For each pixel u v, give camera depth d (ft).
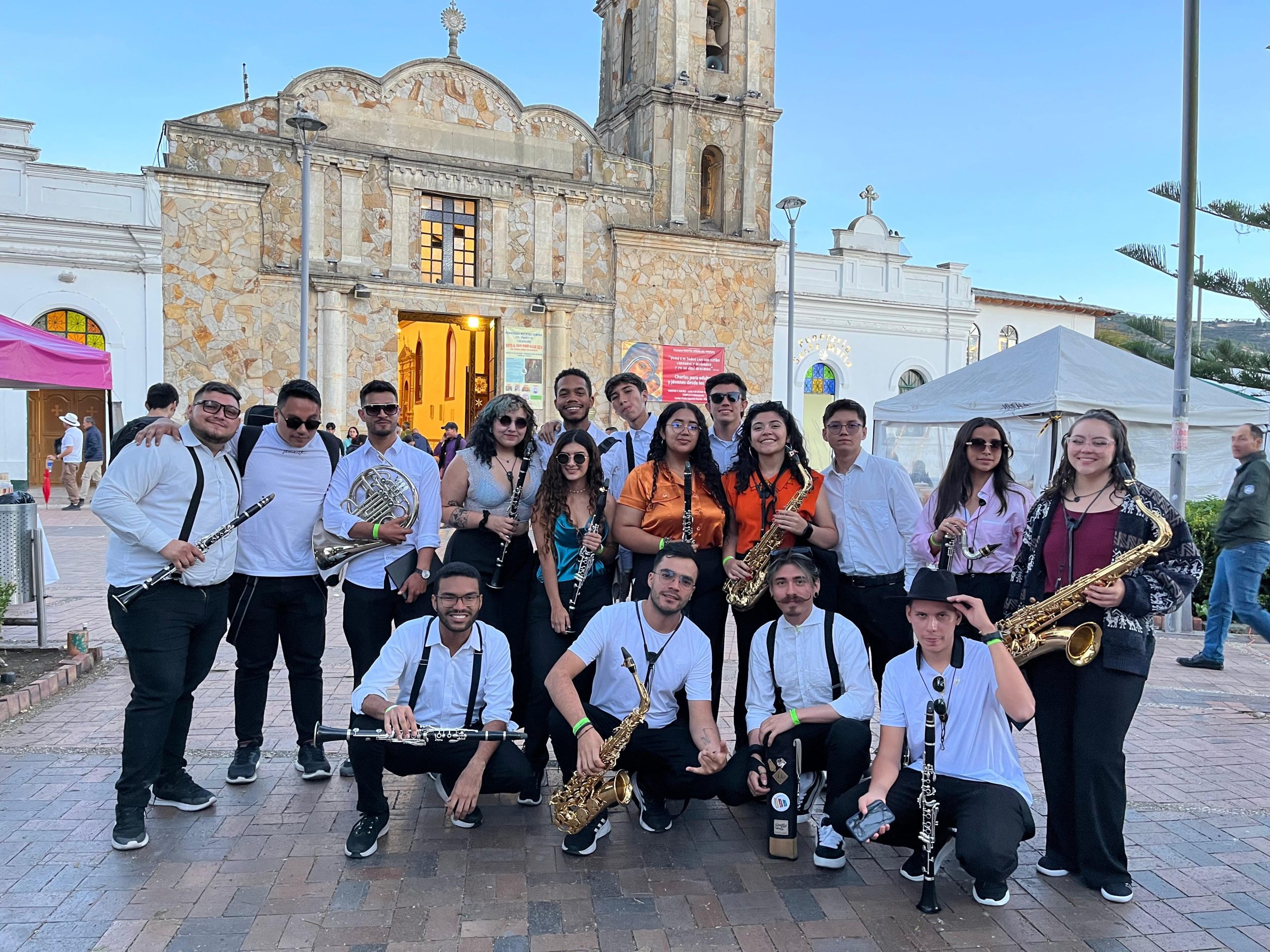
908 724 11.82
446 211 66.18
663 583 12.63
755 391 75.61
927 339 81.51
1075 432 11.83
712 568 14.57
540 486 14.70
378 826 12.37
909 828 11.71
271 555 14.46
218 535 12.80
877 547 14.80
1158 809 14.34
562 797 12.38
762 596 14.48
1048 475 33.88
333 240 62.39
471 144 66.54
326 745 16.65
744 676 14.78
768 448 14.20
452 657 13.01
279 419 14.65
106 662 21.91
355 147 62.39
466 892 11.30
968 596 11.59
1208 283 44.39
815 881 11.85
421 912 10.78
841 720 12.71
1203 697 20.95
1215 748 17.28
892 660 12.18
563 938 10.30
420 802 14.23
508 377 67.97
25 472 56.59
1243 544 23.02
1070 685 11.89
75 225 55.93
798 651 13.26
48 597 29.19
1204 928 10.77
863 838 10.85
